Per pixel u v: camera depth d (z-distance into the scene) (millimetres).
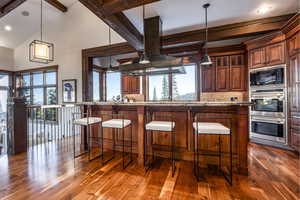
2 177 2090
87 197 1681
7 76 6926
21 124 3082
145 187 1872
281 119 3191
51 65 5953
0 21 5277
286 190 1806
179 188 1853
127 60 5863
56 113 5758
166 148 2760
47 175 2146
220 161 2430
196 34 3537
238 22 3229
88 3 2158
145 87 5449
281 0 2529
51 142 3926
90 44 4961
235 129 2369
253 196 1700
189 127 2604
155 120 2785
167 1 2553
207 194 1737
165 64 3014
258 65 3609
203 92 4629
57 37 5676
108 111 3170
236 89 4332
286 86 3129
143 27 3316
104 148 3252
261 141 3557
